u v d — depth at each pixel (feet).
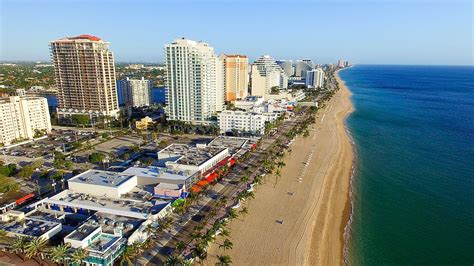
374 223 477.77
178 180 529.04
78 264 351.05
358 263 391.24
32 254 356.59
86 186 504.02
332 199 545.03
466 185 606.14
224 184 583.99
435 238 443.32
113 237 385.50
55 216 450.30
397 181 624.59
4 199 529.45
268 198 533.55
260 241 415.64
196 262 368.48
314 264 381.40
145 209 457.27
